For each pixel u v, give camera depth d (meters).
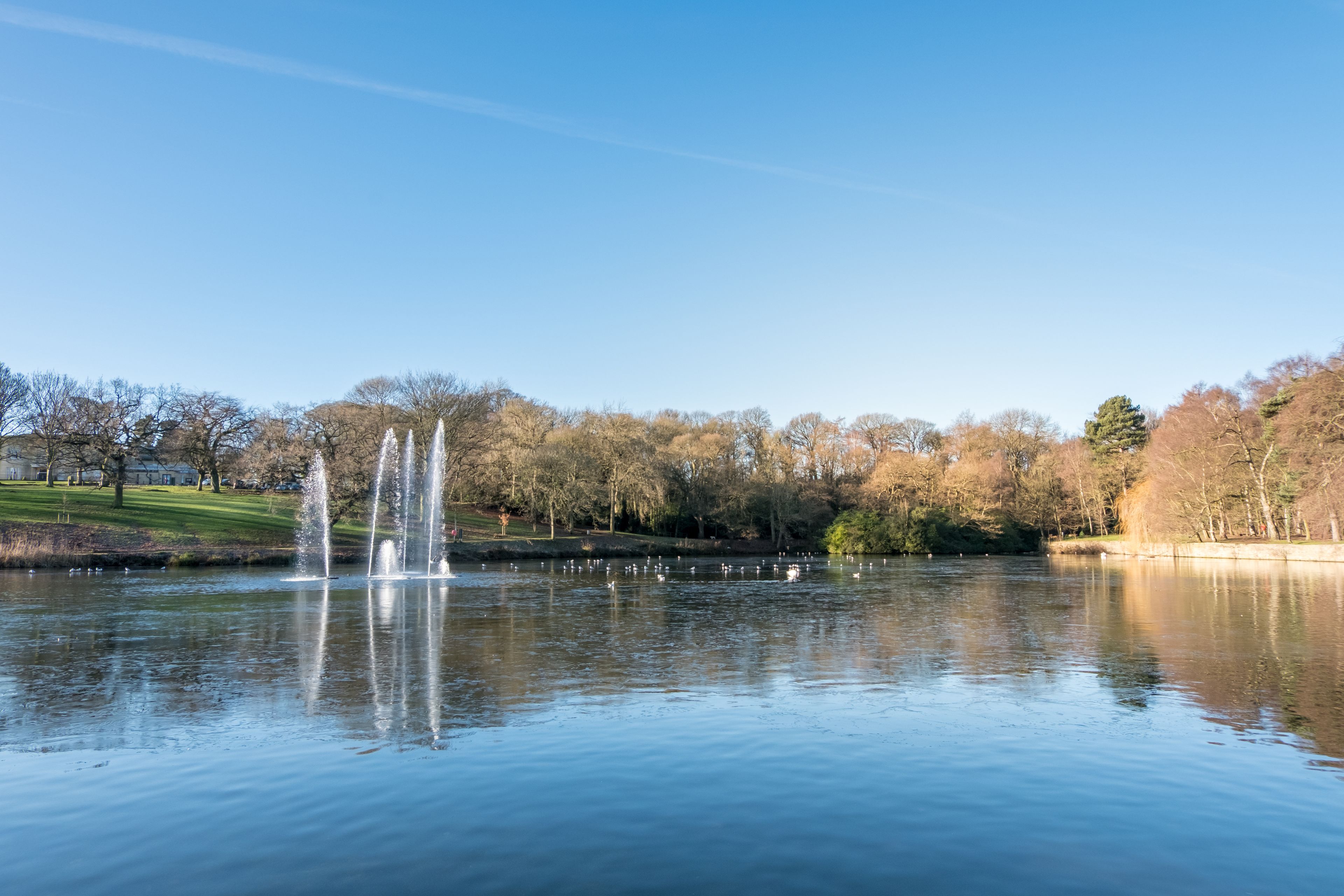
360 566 74.00
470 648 27.59
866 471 120.38
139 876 10.40
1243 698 19.92
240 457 95.06
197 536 74.44
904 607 41.50
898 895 9.81
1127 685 21.50
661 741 16.17
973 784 13.66
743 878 10.23
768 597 46.69
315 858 10.88
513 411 115.44
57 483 116.62
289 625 33.34
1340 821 12.06
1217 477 89.69
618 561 87.25
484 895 9.81
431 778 13.95
